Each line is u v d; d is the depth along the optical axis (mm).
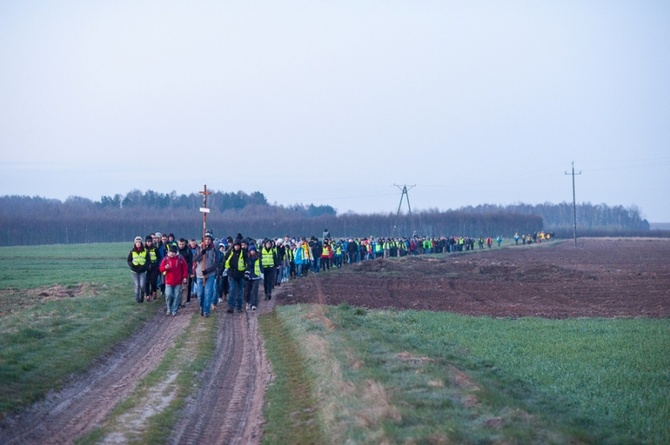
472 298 35562
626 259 76938
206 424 12875
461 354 19375
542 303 33531
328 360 16219
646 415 13398
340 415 11789
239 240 27547
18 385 14156
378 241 75562
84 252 92562
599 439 11422
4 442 11273
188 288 30078
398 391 13047
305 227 147375
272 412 13359
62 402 13867
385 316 27047
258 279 28359
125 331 21719
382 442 10125
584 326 24844
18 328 19734
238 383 16094
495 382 15391
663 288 40281
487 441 10156
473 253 96125
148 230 143750
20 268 58750
